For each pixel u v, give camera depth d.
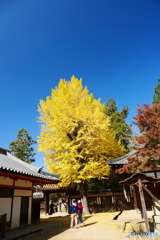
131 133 23.14
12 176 7.50
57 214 17.48
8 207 8.80
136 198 11.61
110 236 6.00
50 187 17.05
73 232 7.26
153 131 9.25
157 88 21.45
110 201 15.41
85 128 13.27
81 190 14.84
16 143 33.44
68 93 14.75
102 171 12.71
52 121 14.36
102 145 13.50
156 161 9.82
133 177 6.95
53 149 14.18
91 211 15.07
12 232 7.98
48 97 15.98
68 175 12.68
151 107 10.10
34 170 12.02
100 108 15.30
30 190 11.03
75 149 13.14
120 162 12.56
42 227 9.24
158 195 10.03
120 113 26.66
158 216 6.83
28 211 10.38
